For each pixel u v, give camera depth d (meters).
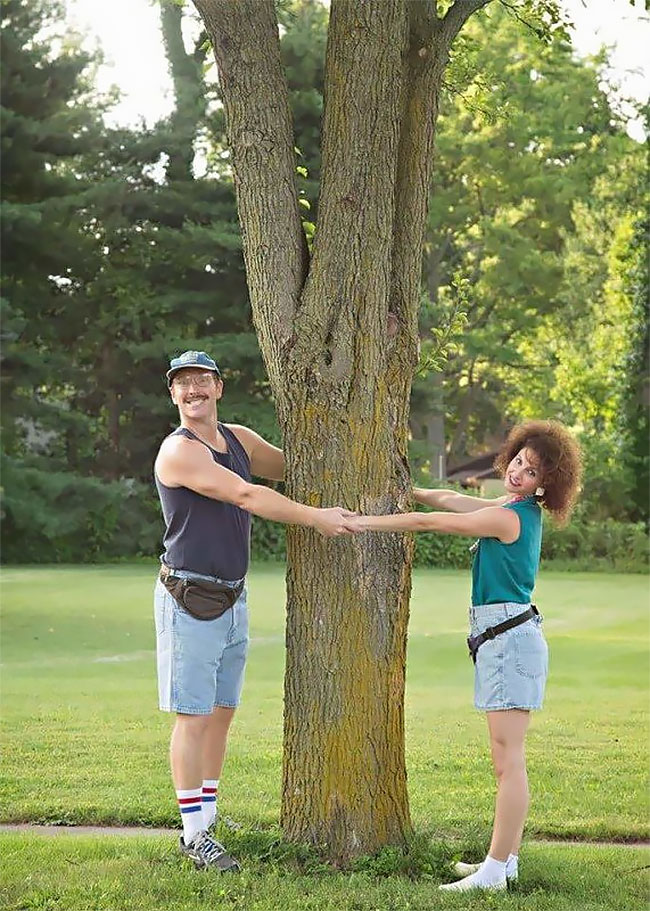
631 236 36.03
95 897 5.25
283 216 5.85
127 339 35.53
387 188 5.72
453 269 46.53
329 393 5.73
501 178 44.41
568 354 37.88
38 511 31.05
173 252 35.09
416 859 5.75
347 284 5.71
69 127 34.00
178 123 34.88
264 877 5.46
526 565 5.59
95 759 8.59
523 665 5.52
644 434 35.62
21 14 33.34
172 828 6.86
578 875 5.78
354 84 5.65
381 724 5.77
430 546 30.97
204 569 5.72
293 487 5.81
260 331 5.92
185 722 5.74
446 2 8.01
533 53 42.38
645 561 31.22
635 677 12.97
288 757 5.88
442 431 45.62
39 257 34.38
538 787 7.94
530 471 5.67
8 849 6.08
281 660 14.07
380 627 5.75
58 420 33.59
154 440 35.72
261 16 5.79
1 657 14.46
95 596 21.77
